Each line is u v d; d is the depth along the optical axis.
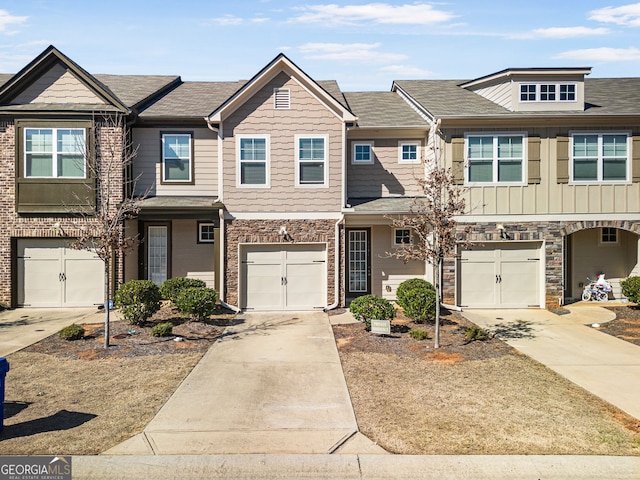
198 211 14.78
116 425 6.79
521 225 15.00
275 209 14.73
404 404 7.57
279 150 14.66
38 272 15.15
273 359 9.95
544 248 15.07
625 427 6.79
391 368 9.38
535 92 15.05
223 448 6.16
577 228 15.02
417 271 16.19
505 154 14.95
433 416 7.12
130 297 12.33
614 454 6.04
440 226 10.63
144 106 16.20
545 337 11.88
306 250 14.99
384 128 15.83
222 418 7.02
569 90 15.05
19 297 15.12
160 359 9.88
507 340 11.59
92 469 5.66
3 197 14.82
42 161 14.77
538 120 14.74
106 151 14.82
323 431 6.62
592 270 16.58
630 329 12.65
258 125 14.62
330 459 5.92
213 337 11.70
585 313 14.51
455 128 14.90
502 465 5.78
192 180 15.80
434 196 10.91
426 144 16.30
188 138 15.80
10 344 11.00
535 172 14.92
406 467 5.75
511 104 15.07
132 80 18.95
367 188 16.41
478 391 8.15
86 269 15.20
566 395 8.00
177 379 8.71
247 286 14.88
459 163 14.88
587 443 6.31
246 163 14.65
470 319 13.83
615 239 16.56
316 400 7.73
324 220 14.80
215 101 17.09
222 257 14.66
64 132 14.72
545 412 7.29
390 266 16.19
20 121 14.62
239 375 8.95
